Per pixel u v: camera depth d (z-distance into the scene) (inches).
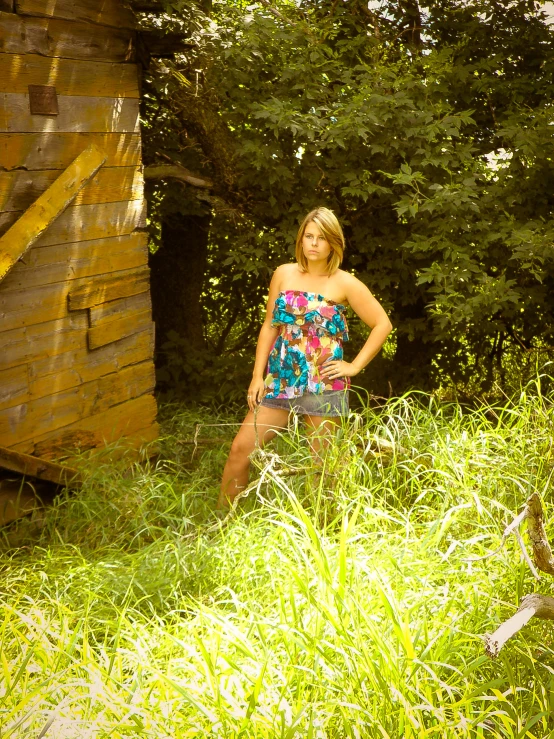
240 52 242.2
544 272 233.0
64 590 135.5
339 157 251.8
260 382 179.2
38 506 187.9
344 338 178.1
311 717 91.1
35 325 184.2
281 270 179.5
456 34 288.5
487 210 254.1
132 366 219.3
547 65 273.7
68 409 195.6
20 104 176.1
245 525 153.2
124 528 171.8
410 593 121.0
